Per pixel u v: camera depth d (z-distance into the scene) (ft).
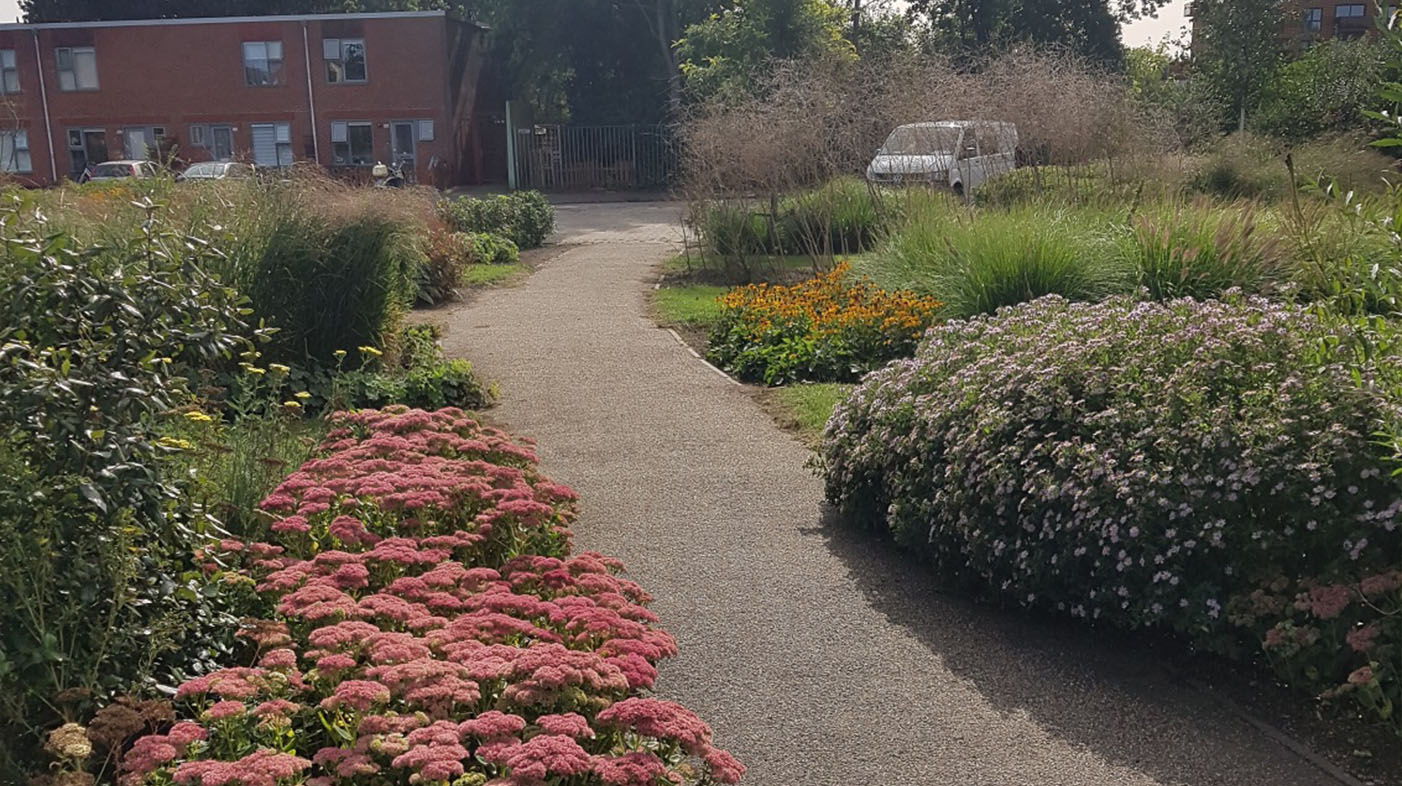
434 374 27.43
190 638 11.53
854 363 29.99
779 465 22.44
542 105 140.05
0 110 99.91
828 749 11.98
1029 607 14.92
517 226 64.90
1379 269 13.97
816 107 47.44
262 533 14.67
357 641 10.73
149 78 115.24
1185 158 47.91
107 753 9.89
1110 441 14.24
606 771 8.72
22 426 10.07
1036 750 11.91
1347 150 48.29
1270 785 11.12
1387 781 11.05
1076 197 40.50
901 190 45.70
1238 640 13.08
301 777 9.31
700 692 13.28
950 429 16.35
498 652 10.43
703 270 51.19
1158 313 16.42
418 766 8.85
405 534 15.11
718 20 114.21
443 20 113.39
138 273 11.94
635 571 17.02
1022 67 46.55
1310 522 12.30
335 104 115.03
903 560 17.39
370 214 28.91
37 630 9.87
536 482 18.31
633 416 26.37
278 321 27.17
